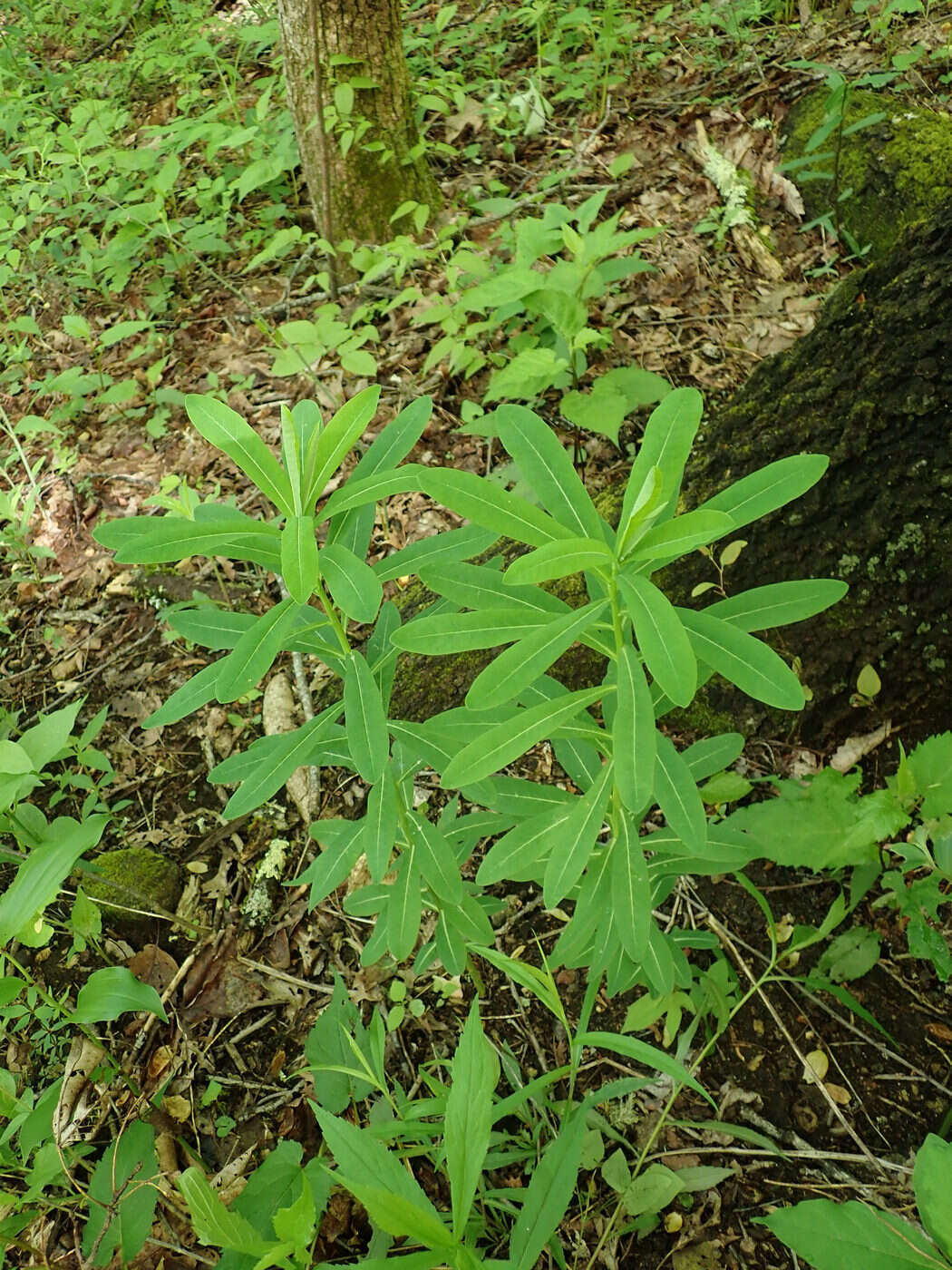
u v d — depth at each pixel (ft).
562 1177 4.39
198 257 14.02
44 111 16.49
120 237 12.75
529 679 3.96
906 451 6.95
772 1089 6.21
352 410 4.36
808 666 7.45
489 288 9.95
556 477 4.32
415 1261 3.20
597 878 5.31
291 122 14.20
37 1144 5.36
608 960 5.27
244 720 8.85
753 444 7.63
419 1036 6.73
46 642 9.86
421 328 12.18
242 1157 6.25
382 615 5.63
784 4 16.60
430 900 5.93
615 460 10.36
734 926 6.95
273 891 7.63
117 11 19.45
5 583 10.45
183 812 8.30
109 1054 6.38
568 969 6.93
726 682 7.80
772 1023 6.47
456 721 5.15
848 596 7.28
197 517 5.16
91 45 21.47
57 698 9.30
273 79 14.71
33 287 14.20
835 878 7.00
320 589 4.84
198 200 13.79
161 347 12.63
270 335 11.04
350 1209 5.82
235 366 12.24
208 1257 5.71
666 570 7.75
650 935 5.34
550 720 4.24
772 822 5.30
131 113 17.83
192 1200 3.73
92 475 11.33
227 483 10.98
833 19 16.02
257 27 15.90
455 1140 3.49
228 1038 6.89
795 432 7.41
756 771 7.57
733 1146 5.98
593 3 17.43
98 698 9.23
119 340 12.78
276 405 11.60
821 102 13.76
